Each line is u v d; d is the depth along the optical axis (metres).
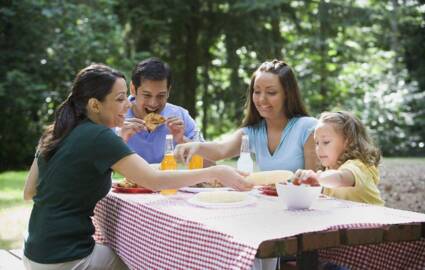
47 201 2.46
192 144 3.17
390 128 13.16
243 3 11.79
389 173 8.09
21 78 10.37
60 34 10.79
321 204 2.46
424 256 2.35
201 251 1.96
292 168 3.25
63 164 2.45
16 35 10.81
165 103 3.75
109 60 11.27
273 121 3.34
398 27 13.95
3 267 3.08
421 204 6.06
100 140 2.45
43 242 2.43
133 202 2.48
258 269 2.28
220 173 2.53
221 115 13.84
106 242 2.77
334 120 2.88
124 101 2.64
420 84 14.13
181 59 13.30
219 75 14.39
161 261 2.20
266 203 2.48
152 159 3.63
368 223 2.04
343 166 2.74
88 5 11.31
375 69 13.90
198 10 12.67
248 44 12.74
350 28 13.29
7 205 6.11
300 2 12.89
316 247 1.91
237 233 1.87
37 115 11.29
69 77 11.10
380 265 2.41
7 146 11.07
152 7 12.12
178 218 2.12
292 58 13.80
